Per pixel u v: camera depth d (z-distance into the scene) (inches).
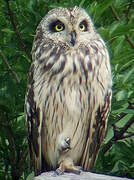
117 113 469.1
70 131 441.4
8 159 506.6
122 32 463.2
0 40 508.4
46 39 439.5
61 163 434.0
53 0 503.8
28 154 507.5
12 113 498.9
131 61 472.7
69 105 435.5
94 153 453.7
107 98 444.5
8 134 502.6
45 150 451.5
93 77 435.5
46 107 438.9
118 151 493.7
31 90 442.9
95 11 468.8
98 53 437.1
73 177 398.6
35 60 441.1
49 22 440.5
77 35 434.0
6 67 502.9
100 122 448.8
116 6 507.2
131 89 481.4
